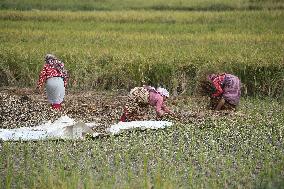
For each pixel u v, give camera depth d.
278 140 17.42
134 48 30.41
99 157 15.48
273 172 14.03
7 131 17.95
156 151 16.03
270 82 25.78
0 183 13.16
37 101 22.88
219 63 26.28
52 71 21.19
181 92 26.12
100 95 25.02
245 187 13.29
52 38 34.84
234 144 16.84
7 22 41.94
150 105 20.44
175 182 13.42
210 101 21.52
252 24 41.25
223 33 37.06
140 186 13.19
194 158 15.49
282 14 45.06
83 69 26.80
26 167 14.69
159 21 43.84
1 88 26.67
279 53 28.41
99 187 13.11
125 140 17.11
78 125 17.73
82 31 38.00
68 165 14.74
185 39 34.75
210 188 13.19
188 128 18.27
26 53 28.41
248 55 27.70
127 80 26.73
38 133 17.75
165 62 26.55
